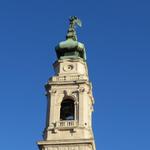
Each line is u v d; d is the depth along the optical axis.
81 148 100.81
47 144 101.56
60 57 115.75
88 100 109.00
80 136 102.56
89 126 105.62
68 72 112.00
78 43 116.75
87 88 109.31
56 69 114.12
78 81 109.12
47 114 106.88
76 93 108.38
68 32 120.25
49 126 104.50
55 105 107.19
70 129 103.75
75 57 114.56
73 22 122.50
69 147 101.19
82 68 113.88
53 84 109.62
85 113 106.06
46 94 110.31
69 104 110.00
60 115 107.38
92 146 102.00
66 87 109.19
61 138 102.56
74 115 106.00
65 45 116.31
